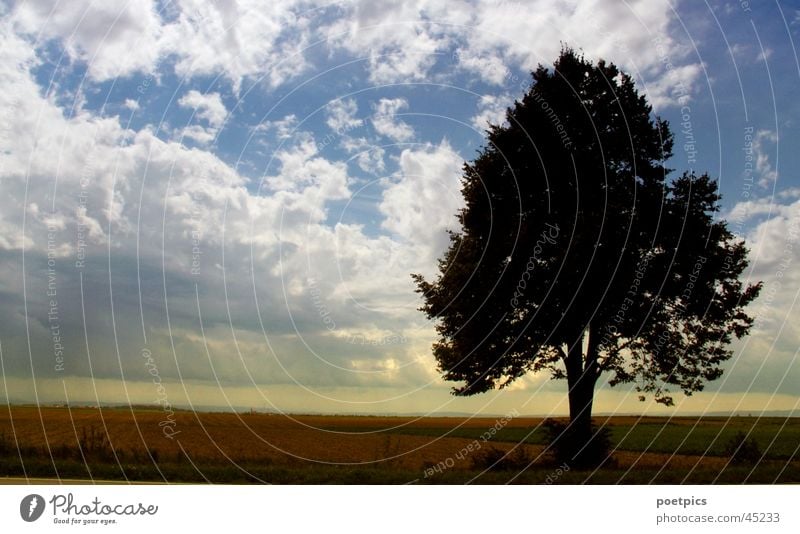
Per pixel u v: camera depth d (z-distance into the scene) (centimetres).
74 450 2178
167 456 2233
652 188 2808
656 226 2759
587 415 2650
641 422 3528
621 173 2841
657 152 2839
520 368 2773
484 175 2858
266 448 2447
